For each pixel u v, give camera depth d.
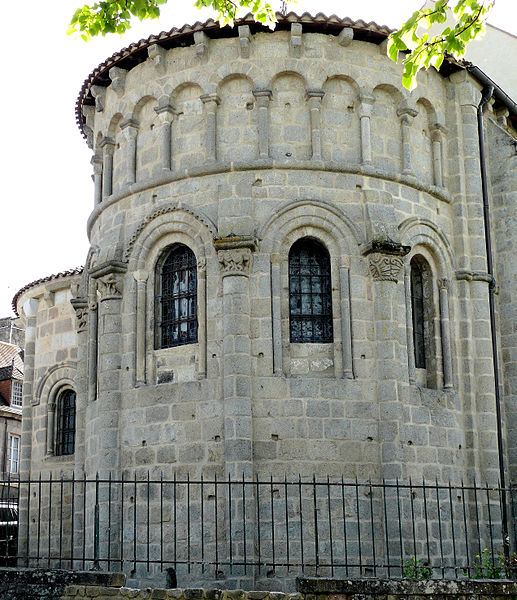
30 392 35.00
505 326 28.42
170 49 26.27
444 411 25.12
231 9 16.08
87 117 30.12
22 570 16.58
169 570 20.84
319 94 25.23
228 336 23.55
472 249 27.11
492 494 25.36
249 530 22.44
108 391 25.06
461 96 27.88
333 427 23.36
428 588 15.84
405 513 23.05
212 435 23.38
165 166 25.70
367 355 24.03
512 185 28.91
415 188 26.16
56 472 33.03
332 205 24.69
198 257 24.66
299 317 24.56
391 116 26.23
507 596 15.95
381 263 24.30
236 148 25.19
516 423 27.73
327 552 22.66
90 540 24.86
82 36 15.20
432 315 26.14
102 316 25.75
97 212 27.86
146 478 24.00
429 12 14.12
